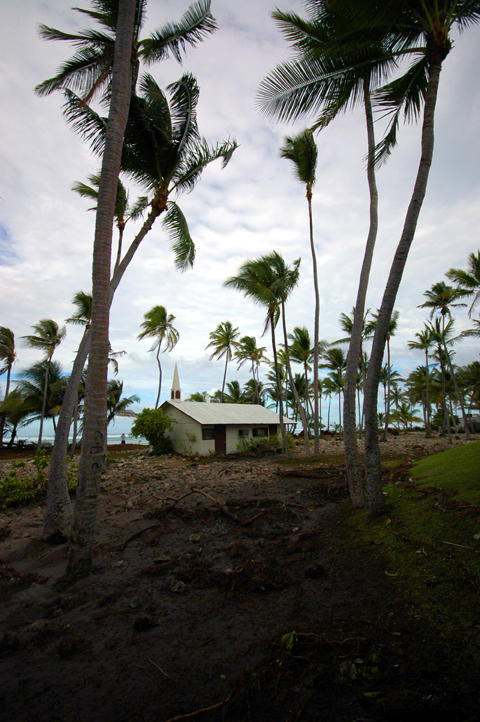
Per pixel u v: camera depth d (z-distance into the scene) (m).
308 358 33.25
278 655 3.63
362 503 8.22
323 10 7.80
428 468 9.84
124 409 36.69
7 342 33.97
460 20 7.61
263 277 22.69
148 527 8.25
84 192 13.23
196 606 4.84
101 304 6.20
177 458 23.84
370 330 33.19
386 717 2.77
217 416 26.83
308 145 18.72
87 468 6.00
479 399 44.84
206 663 3.63
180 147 10.21
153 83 10.11
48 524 7.72
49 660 3.82
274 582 5.32
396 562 5.40
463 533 5.54
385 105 8.48
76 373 8.60
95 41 9.13
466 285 25.56
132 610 4.82
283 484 13.18
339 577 5.36
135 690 3.30
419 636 3.69
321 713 2.88
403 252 6.88
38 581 5.90
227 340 43.62
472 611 3.90
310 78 7.99
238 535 7.70
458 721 2.63
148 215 9.85
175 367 29.88
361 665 3.35
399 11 6.68
